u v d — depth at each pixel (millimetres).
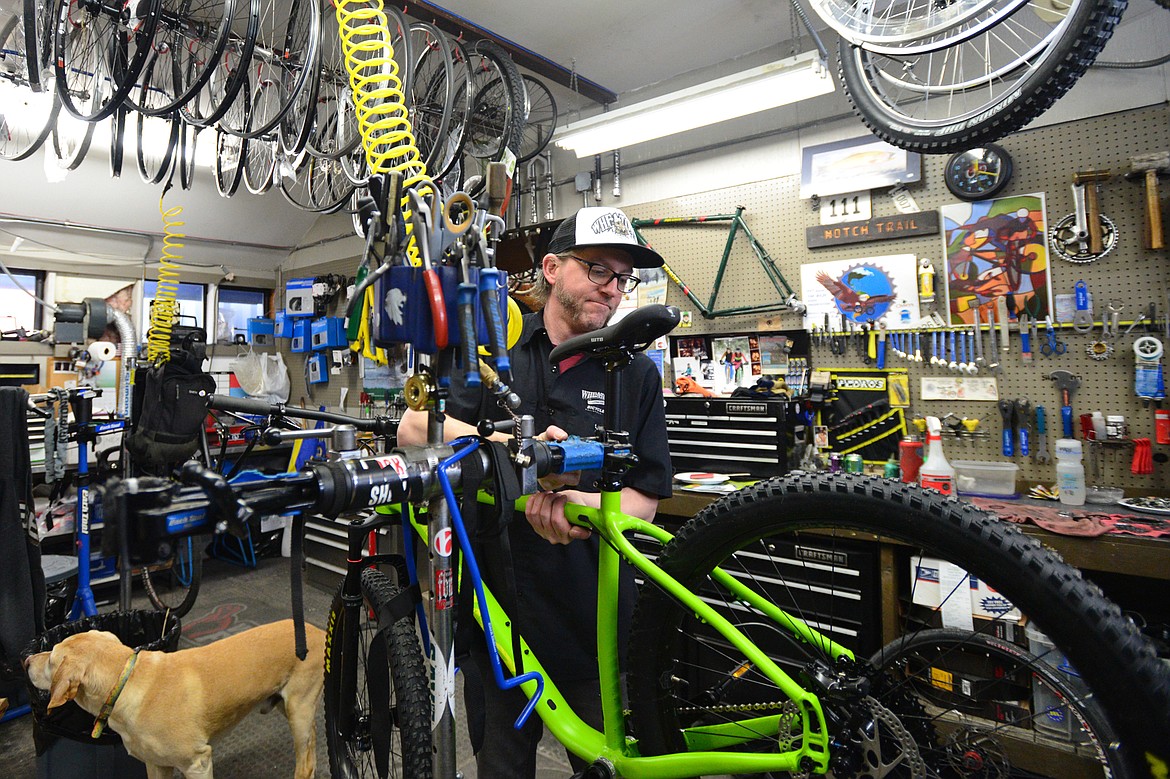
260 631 1722
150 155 3266
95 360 3516
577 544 1227
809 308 2453
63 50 2092
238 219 4168
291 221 4402
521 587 1188
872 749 727
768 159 2607
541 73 2879
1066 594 596
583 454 843
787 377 2480
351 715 1078
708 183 2773
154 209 3746
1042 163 2020
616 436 887
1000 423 2080
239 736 2107
